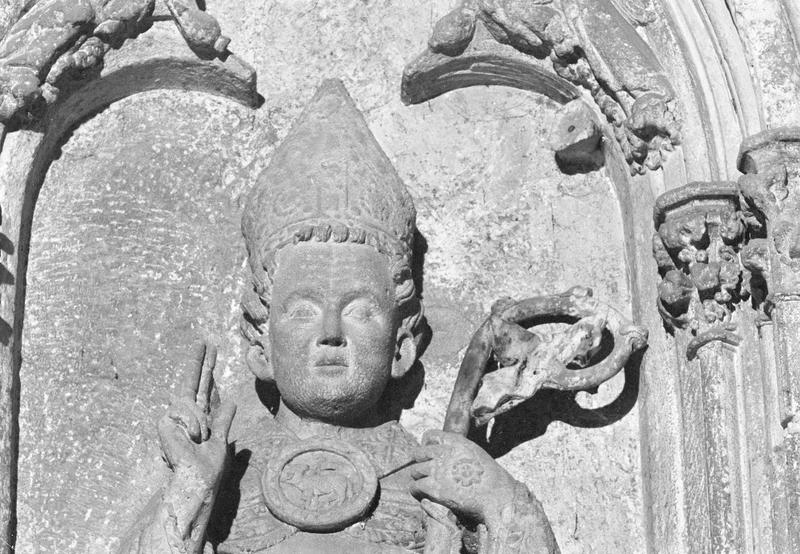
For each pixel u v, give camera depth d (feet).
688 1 20.24
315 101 21.12
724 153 19.84
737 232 19.67
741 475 19.27
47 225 21.26
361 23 22.15
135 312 21.17
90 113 21.68
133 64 21.43
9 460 20.36
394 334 20.35
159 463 20.76
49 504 20.57
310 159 20.57
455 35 21.35
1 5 20.93
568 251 21.36
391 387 20.99
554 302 20.51
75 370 20.94
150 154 21.63
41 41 20.83
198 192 21.59
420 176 21.68
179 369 21.07
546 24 21.03
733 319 19.63
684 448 19.88
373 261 20.21
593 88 20.95
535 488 20.65
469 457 19.20
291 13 22.20
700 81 20.10
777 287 19.02
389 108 21.91
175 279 21.31
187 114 21.81
